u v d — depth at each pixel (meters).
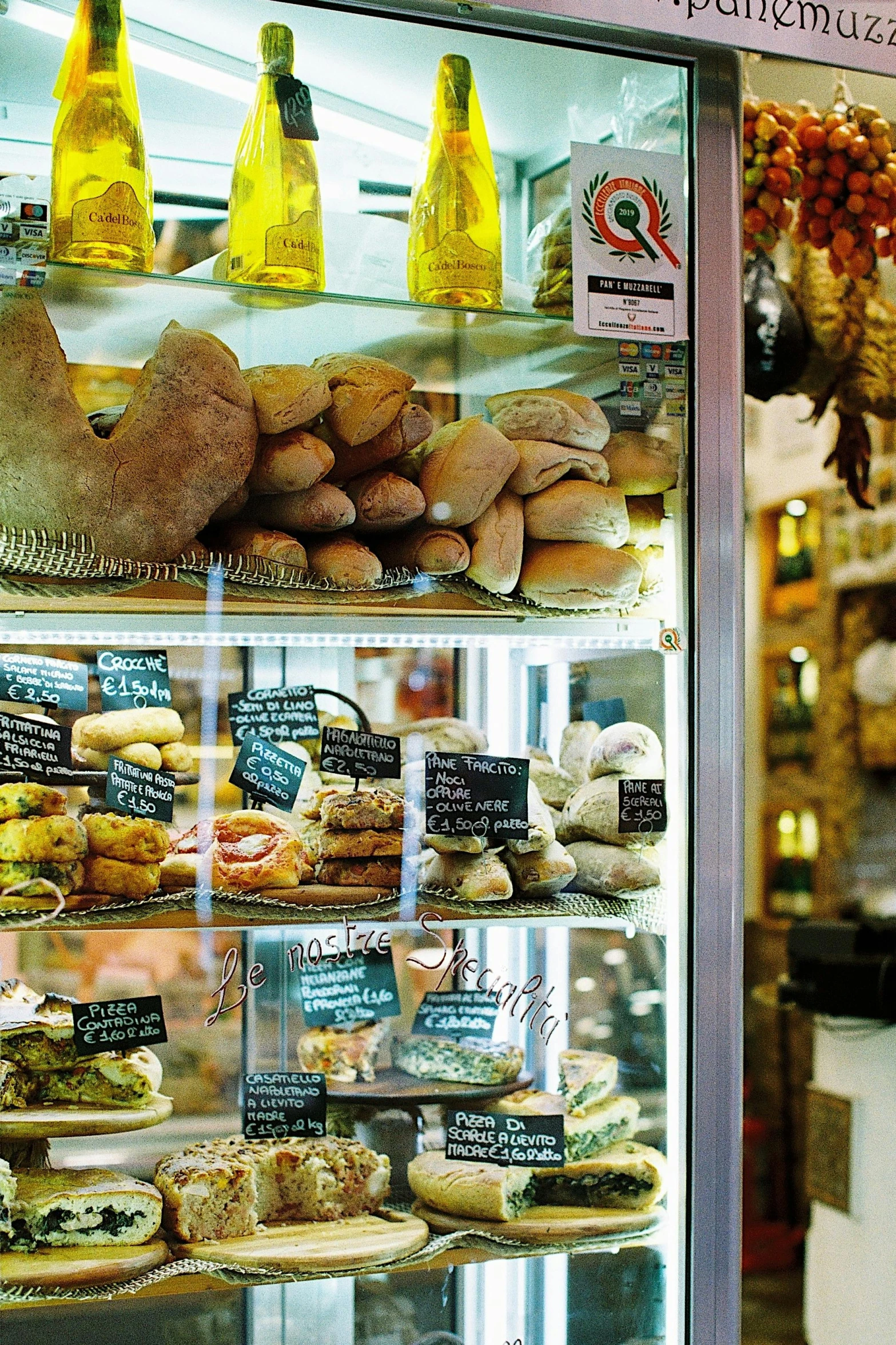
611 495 1.47
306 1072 1.55
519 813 1.50
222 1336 1.48
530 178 1.66
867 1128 2.88
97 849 1.35
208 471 1.29
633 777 1.49
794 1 1.48
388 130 1.59
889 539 3.77
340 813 1.45
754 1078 4.28
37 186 1.33
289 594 1.37
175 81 1.49
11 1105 1.44
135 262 1.37
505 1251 1.44
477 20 1.37
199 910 1.38
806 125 1.78
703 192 1.47
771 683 4.45
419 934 1.60
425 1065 1.60
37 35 1.42
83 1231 1.36
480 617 1.46
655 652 1.50
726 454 1.48
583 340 1.50
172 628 1.38
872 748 3.92
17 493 1.25
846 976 2.92
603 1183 1.52
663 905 1.48
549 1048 1.59
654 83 1.52
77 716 1.42
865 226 1.83
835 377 2.08
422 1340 1.55
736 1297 1.45
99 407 1.51
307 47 1.46
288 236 1.45
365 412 1.38
